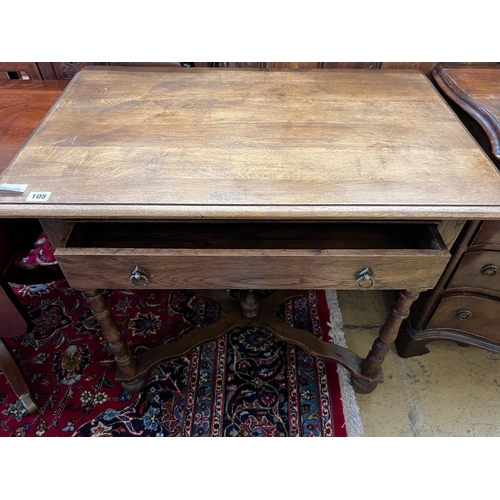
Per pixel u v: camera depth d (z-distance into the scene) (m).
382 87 1.01
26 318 0.97
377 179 0.74
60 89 1.09
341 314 1.36
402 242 0.92
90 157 0.77
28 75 1.15
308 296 1.41
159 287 0.79
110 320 0.92
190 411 1.11
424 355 1.26
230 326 1.19
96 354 1.23
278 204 0.69
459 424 1.10
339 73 1.07
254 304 1.17
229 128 0.86
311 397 1.14
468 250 0.94
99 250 0.72
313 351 1.13
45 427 1.07
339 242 0.92
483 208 0.69
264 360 1.23
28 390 1.07
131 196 0.69
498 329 1.11
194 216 0.68
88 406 1.12
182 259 0.73
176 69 1.06
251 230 0.94
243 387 1.16
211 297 1.26
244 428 1.08
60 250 0.72
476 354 1.27
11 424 1.08
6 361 1.01
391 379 1.20
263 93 0.98
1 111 1.00
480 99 0.97
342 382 1.17
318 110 0.92
